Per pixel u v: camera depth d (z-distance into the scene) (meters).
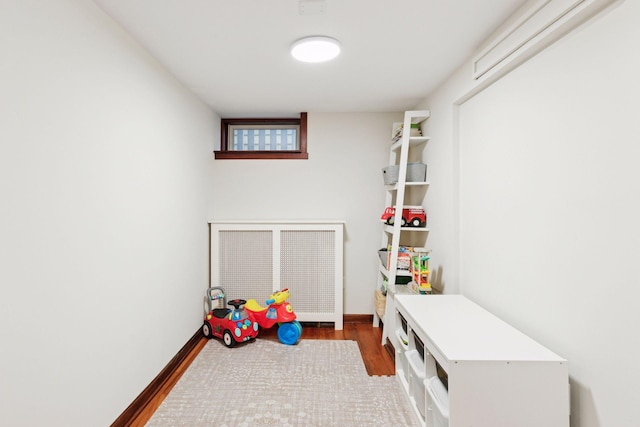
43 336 1.28
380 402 2.08
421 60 2.21
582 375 1.30
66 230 1.40
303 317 3.38
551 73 1.47
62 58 1.37
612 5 1.16
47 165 1.30
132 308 1.92
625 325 1.12
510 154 1.79
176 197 2.54
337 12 1.66
